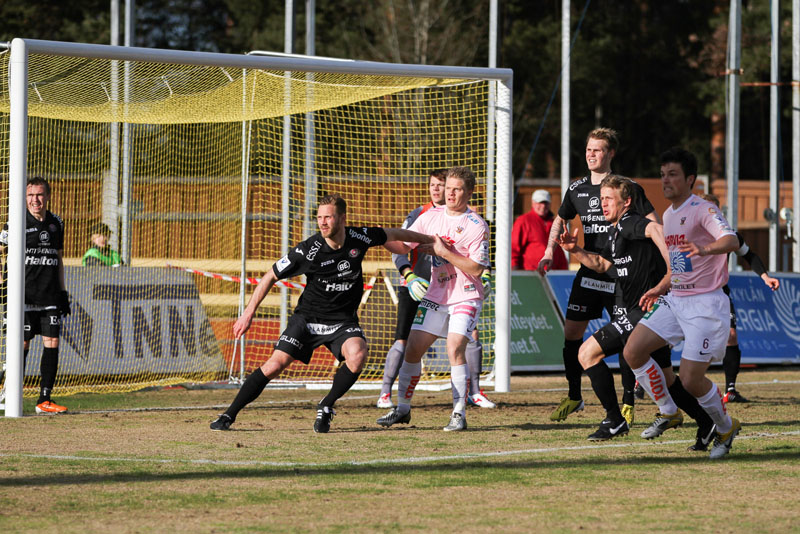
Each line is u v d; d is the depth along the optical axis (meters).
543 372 52.00
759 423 31.44
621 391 42.34
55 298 34.53
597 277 30.88
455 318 29.23
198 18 147.00
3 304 37.06
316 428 28.80
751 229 104.12
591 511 18.48
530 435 28.58
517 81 149.62
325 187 52.72
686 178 24.31
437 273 29.56
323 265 28.11
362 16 144.00
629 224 26.09
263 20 143.88
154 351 44.09
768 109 156.62
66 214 61.47
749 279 57.38
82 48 33.09
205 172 61.62
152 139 60.59
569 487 20.77
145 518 17.84
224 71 39.44
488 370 47.47
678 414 26.89
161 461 23.72
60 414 33.53
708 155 162.75
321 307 28.89
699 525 17.39
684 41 156.88
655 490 20.50
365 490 20.39
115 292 43.84
